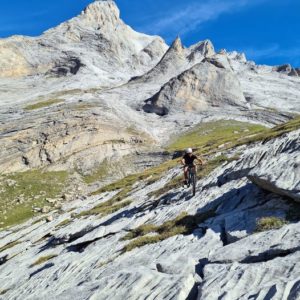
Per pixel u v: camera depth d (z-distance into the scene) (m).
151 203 37.56
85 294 15.41
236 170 31.55
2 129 149.62
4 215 100.31
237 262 15.34
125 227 31.31
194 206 28.03
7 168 134.50
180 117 185.38
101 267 24.45
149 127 172.25
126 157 145.50
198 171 42.50
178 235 23.55
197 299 13.38
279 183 20.09
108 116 157.88
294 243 15.22
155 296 14.01
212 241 20.09
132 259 22.38
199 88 199.12
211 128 167.38
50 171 134.88
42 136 145.88
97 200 66.62
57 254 36.53
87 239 33.53
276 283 12.29
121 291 14.75
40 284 27.92
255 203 22.23
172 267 16.27
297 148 27.98
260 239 17.02
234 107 194.75
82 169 137.00
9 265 43.09
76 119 151.25
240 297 12.56
